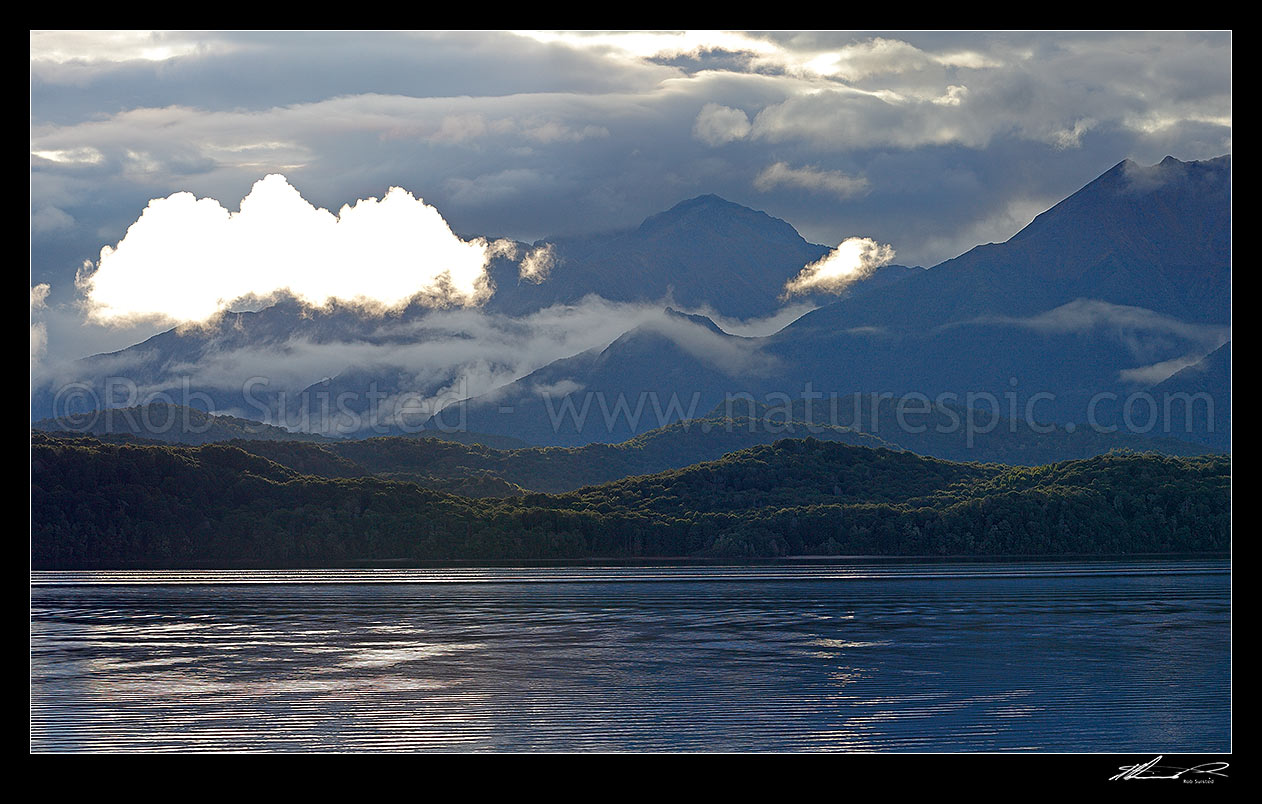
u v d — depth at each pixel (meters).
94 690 80.25
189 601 138.12
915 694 78.44
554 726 69.62
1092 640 101.38
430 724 70.50
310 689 80.44
